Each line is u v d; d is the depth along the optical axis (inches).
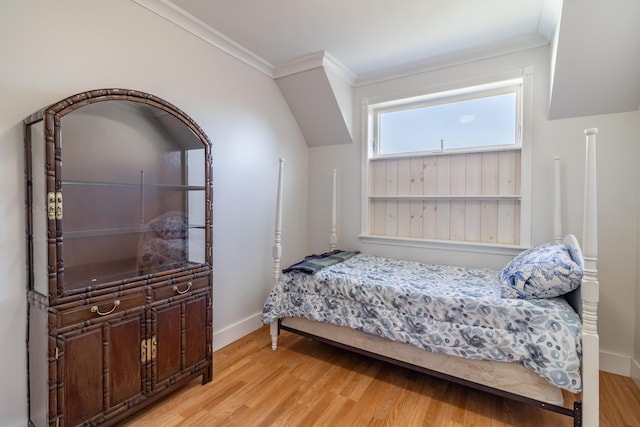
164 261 81.7
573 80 85.0
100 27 71.5
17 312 60.1
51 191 54.5
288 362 94.0
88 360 58.3
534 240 98.7
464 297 72.6
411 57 111.3
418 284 84.4
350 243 134.9
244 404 73.9
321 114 128.4
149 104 70.2
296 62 114.6
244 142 110.7
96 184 68.1
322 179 141.0
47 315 54.2
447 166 117.0
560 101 90.4
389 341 81.7
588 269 57.3
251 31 95.3
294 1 80.6
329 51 107.9
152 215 79.5
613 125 87.0
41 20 62.4
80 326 57.3
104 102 67.5
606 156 87.7
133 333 65.2
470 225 112.8
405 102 123.8
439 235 118.4
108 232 70.6
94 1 70.5
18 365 60.3
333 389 80.3
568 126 93.3
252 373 87.4
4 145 58.2
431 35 96.6
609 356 87.8
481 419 69.1
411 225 124.0
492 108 110.0
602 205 88.1
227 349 102.0
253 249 116.0
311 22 90.3
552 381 59.2
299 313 95.2
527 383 64.3
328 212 139.8
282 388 80.5
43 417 56.0
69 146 62.9
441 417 69.7
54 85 64.3
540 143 97.1
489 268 106.3
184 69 89.8
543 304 66.4
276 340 102.0
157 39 83.0
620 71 79.8
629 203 85.4
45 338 54.9
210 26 92.8
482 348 67.8
